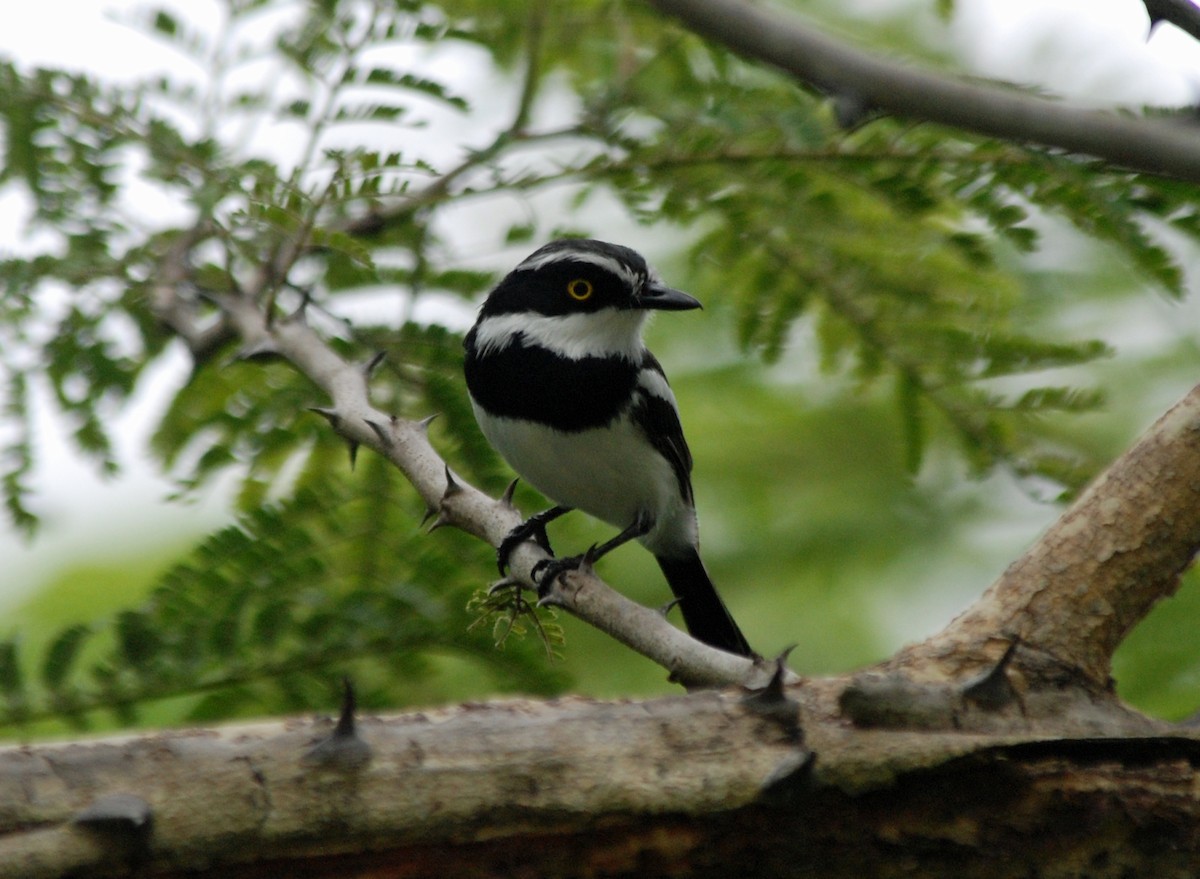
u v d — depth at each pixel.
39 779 5.47
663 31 11.37
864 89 5.68
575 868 5.81
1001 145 8.91
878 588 14.21
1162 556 6.91
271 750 5.64
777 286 11.21
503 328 11.22
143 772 5.54
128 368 11.90
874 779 5.73
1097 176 8.52
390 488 10.63
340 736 5.63
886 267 10.77
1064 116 5.48
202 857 5.52
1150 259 8.50
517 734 5.80
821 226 10.62
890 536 14.20
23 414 11.20
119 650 9.27
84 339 11.58
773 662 6.28
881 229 10.64
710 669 7.23
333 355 9.93
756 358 13.17
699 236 12.35
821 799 5.79
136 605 11.96
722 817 5.75
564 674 10.15
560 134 10.82
